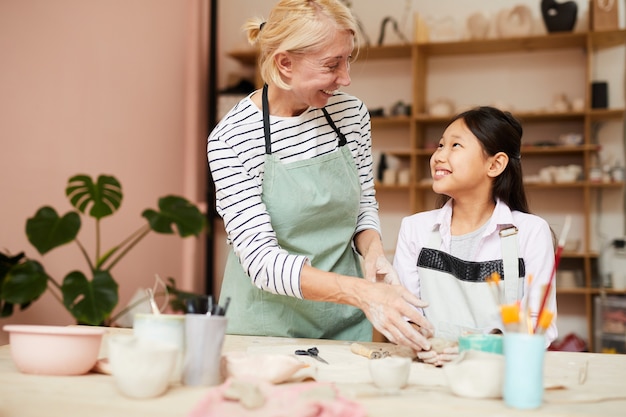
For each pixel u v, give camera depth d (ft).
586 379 3.95
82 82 12.84
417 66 16.28
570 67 16.22
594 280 15.69
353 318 5.91
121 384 3.26
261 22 5.37
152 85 15.28
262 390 3.15
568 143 15.53
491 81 16.69
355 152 5.88
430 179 17.04
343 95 5.82
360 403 3.22
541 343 3.20
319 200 5.49
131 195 14.39
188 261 16.60
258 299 5.73
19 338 3.74
